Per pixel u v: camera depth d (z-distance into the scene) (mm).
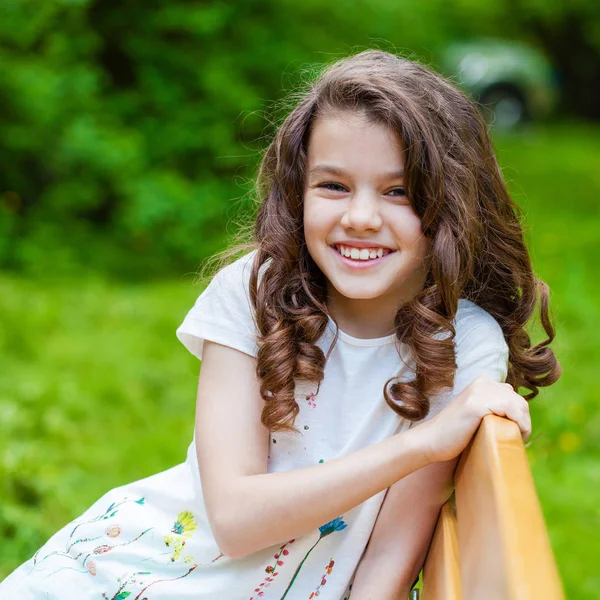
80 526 1992
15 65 8109
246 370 1834
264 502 1638
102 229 8914
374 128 1690
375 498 1752
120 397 5598
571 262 9055
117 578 1869
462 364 1782
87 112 8539
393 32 10688
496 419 1432
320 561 1785
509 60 18406
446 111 1805
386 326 1852
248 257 1951
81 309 7121
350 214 1695
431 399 1778
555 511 4449
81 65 8695
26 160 8461
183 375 6059
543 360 2039
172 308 7320
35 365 6004
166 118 9094
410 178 1694
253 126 9250
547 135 18922
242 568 1805
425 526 1740
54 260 8133
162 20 9102
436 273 1750
